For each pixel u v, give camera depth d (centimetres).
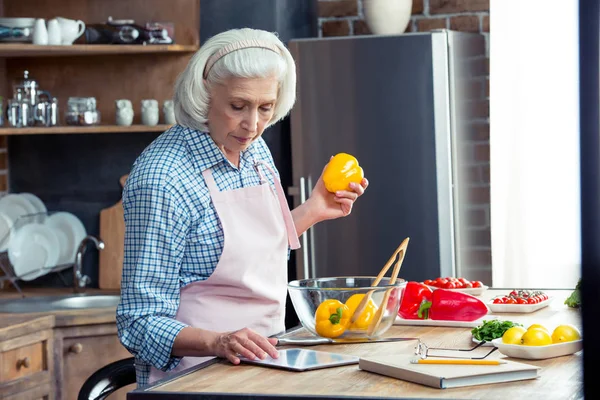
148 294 198
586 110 100
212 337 187
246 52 199
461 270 415
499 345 182
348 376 168
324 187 233
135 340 196
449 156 406
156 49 400
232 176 218
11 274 410
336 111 416
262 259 212
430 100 405
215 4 430
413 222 411
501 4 425
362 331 198
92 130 397
